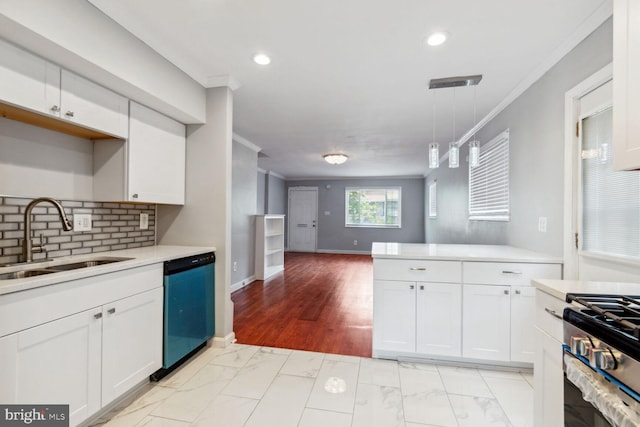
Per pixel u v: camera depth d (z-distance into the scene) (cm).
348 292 445
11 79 142
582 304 99
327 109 327
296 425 161
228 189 261
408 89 274
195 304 232
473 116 347
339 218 902
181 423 162
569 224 200
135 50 189
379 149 523
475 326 219
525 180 261
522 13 171
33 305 128
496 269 215
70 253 203
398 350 230
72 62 161
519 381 204
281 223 622
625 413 77
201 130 261
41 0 137
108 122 193
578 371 96
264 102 307
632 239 156
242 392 191
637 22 100
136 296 181
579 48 191
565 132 203
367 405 178
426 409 175
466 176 433
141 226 258
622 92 107
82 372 149
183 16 176
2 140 168
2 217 168
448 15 174
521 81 256
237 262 466
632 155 102
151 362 193
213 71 243
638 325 80
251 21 180
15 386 122
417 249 262
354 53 216
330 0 162
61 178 197
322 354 245
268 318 332
